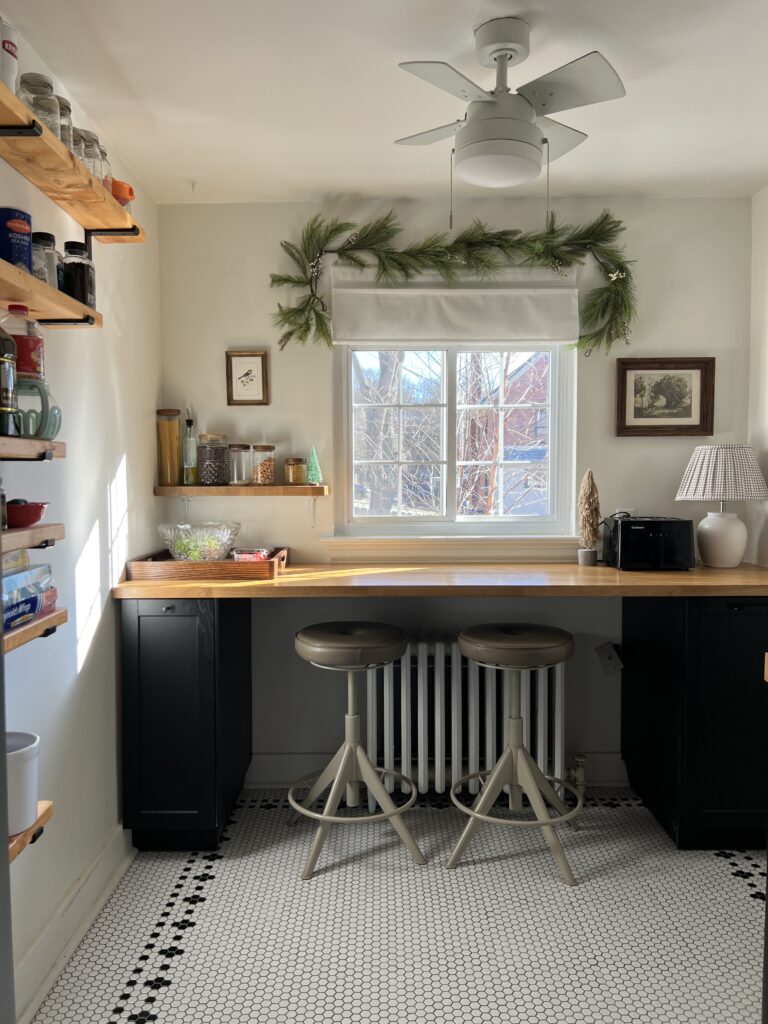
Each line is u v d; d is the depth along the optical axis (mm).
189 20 1833
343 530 3291
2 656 1271
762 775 2584
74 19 1824
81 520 2244
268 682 3201
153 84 2152
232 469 3152
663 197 3131
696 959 2020
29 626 1469
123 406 2635
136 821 2564
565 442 3273
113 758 2510
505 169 1979
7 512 1521
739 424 3188
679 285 3158
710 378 3150
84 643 2262
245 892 2350
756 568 2994
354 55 2006
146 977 1946
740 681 2566
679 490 3061
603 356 3184
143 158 2680
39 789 1947
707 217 3145
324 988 1903
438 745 2904
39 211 1910
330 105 2289
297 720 3211
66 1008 1836
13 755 1425
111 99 2240
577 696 3209
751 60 2043
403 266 3100
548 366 3293
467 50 1993
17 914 1812
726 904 2283
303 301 3141
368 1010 1826
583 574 2836
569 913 2230
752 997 1874
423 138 2100
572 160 2732
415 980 1933
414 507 3314
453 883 2400
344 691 3207
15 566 1469
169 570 2660
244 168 2783
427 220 3146
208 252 3137
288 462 3102
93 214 2037
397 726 3123
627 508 3209
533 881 2414
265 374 3145
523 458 3309
